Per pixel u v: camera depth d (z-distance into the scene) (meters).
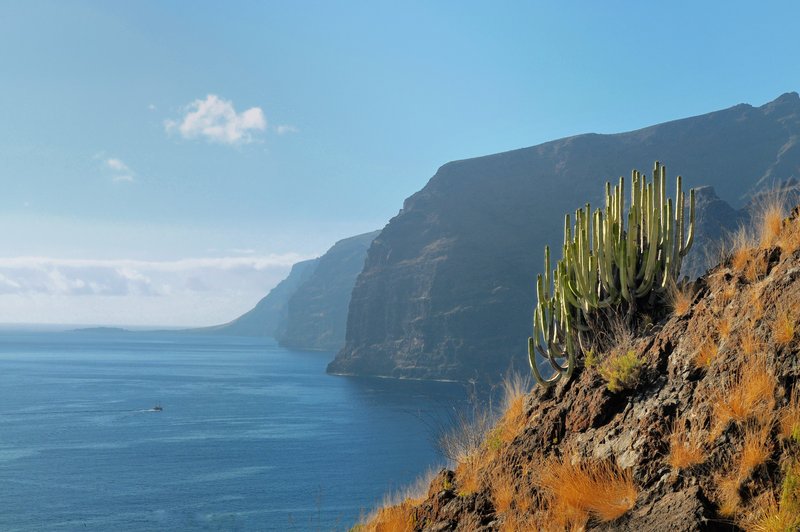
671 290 6.95
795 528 4.01
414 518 7.11
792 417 4.55
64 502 80.31
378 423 146.88
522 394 8.12
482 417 8.38
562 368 7.39
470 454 7.93
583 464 5.76
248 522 69.38
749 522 4.37
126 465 102.25
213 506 77.62
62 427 139.25
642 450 5.41
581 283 7.17
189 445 119.69
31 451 113.12
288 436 129.88
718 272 6.67
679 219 7.18
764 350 5.18
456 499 6.82
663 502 4.91
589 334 7.29
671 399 5.65
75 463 103.44
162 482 90.94
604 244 7.23
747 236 6.75
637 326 7.05
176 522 71.06
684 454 5.04
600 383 6.40
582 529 5.19
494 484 6.48
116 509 77.25
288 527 66.38
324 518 68.38
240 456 109.31
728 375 5.34
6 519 72.94
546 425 6.57
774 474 4.48
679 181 7.22
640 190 7.43
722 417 5.01
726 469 4.78
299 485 87.31
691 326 6.22
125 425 143.00
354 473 94.25
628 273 7.14
